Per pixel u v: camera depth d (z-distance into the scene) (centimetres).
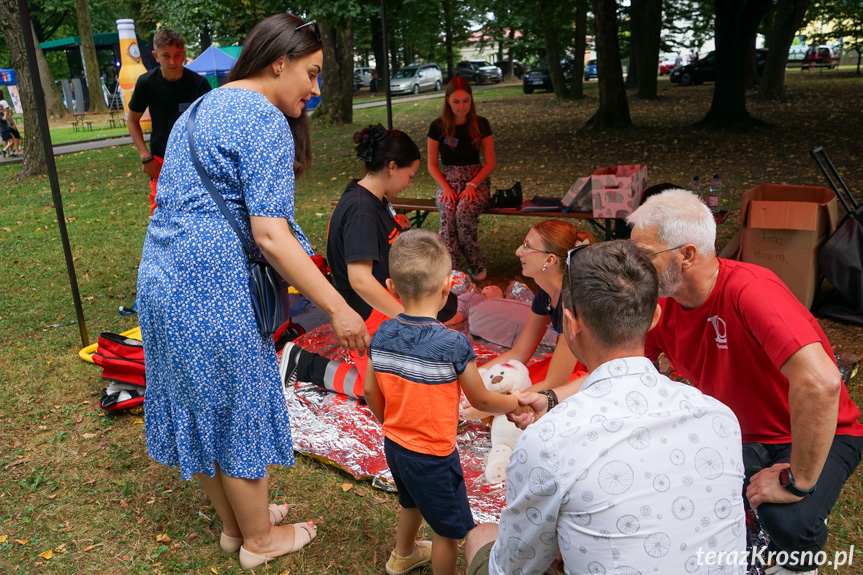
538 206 579
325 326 435
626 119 1662
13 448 359
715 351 212
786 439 215
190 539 285
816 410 179
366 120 2139
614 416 134
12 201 1094
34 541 286
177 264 223
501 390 314
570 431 133
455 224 593
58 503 311
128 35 1878
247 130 219
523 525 141
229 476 247
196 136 221
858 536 271
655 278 143
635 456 130
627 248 145
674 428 133
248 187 220
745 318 196
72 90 3256
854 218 466
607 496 129
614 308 138
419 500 231
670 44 3159
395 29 3038
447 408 223
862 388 380
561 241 308
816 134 1404
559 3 1897
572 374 311
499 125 1903
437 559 241
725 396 218
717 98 1591
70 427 379
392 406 229
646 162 1223
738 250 489
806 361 180
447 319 425
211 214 222
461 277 504
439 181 592
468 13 3117
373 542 280
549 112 2166
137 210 980
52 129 2555
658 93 2638
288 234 223
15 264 714
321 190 1082
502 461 311
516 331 425
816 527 197
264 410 243
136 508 307
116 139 2050
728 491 134
